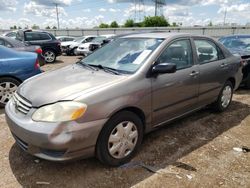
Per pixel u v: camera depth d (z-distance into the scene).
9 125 3.14
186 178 3.01
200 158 3.45
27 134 2.79
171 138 4.00
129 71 3.39
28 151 2.92
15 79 5.31
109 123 2.99
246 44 7.97
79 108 2.75
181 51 3.99
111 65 3.68
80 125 2.75
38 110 2.83
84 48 18.97
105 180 2.96
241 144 3.88
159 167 3.22
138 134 3.37
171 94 3.71
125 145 3.22
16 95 3.33
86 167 3.19
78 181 2.93
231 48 7.83
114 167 3.20
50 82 3.26
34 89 3.14
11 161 3.30
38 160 3.33
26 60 5.42
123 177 3.01
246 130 4.38
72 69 3.79
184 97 3.97
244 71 6.75
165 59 3.67
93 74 3.43
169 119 3.86
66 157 2.76
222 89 4.96
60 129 2.68
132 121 3.25
